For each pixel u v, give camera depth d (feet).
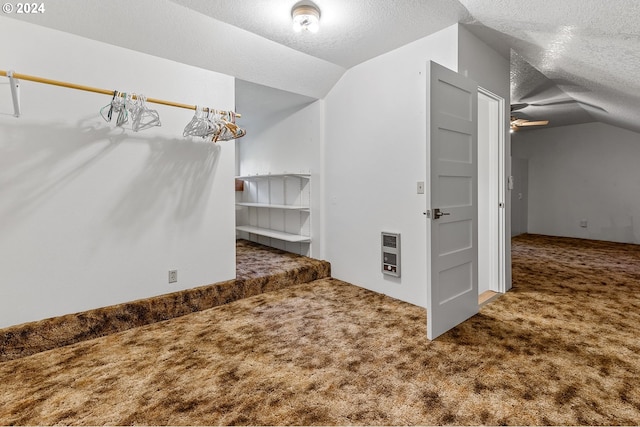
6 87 6.82
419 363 6.41
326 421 4.88
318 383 5.81
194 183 9.59
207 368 6.32
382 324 8.27
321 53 10.14
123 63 8.22
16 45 6.89
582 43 7.45
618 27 6.17
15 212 6.98
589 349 6.84
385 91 10.16
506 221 10.66
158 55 8.73
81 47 7.63
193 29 8.33
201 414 5.05
